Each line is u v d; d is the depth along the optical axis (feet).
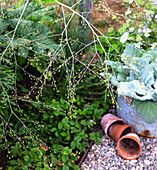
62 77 9.47
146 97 7.05
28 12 8.11
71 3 9.40
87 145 7.86
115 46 9.65
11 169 6.95
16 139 7.66
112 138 8.00
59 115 8.48
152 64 7.37
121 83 7.29
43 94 8.71
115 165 7.52
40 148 7.43
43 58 8.26
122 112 8.08
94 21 11.18
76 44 9.57
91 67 9.41
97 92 9.55
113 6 12.46
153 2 8.54
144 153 7.80
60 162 7.40
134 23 8.44
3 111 7.61
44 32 8.23
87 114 8.75
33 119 7.96
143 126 7.62
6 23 7.65
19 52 7.53
